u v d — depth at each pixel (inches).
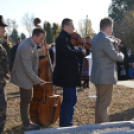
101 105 140.7
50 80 155.9
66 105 139.6
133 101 229.9
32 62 143.6
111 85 138.8
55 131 107.0
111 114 184.9
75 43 155.5
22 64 139.3
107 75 136.4
